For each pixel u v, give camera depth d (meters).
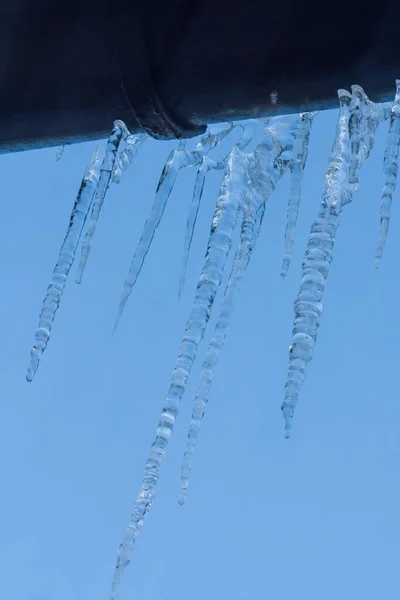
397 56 2.76
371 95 3.08
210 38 2.83
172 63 2.92
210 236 4.65
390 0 2.62
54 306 4.59
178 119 3.15
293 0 2.69
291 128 5.03
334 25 2.72
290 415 3.77
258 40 2.80
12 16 2.88
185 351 4.42
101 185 4.28
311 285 4.02
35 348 4.51
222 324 4.82
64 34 2.91
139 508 4.20
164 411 4.36
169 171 4.75
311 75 2.88
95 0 2.85
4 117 3.21
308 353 3.89
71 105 3.11
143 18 2.84
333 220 4.09
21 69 3.01
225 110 3.10
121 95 3.01
